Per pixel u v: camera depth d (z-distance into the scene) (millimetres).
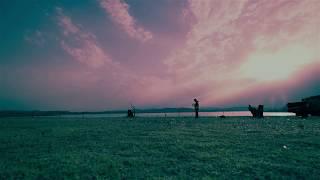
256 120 34844
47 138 16000
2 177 7762
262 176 7719
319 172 8008
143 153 10938
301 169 8297
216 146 12352
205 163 9180
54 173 8133
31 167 8820
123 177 7707
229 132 18391
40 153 11117
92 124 30047
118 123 31703
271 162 9195
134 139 15078
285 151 11016
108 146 12711
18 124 31281
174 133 18078
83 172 8211
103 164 9086
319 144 12516
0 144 13602
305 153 10586
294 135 15977
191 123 29641
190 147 12156
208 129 21062
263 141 13734
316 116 42906
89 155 10578
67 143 13789
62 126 26703
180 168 8594
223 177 7664
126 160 9641
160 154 10703
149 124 28719
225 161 9391
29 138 16078
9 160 9844
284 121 30781
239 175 7844
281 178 7555
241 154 10531
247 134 16984
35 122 36875
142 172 8172
